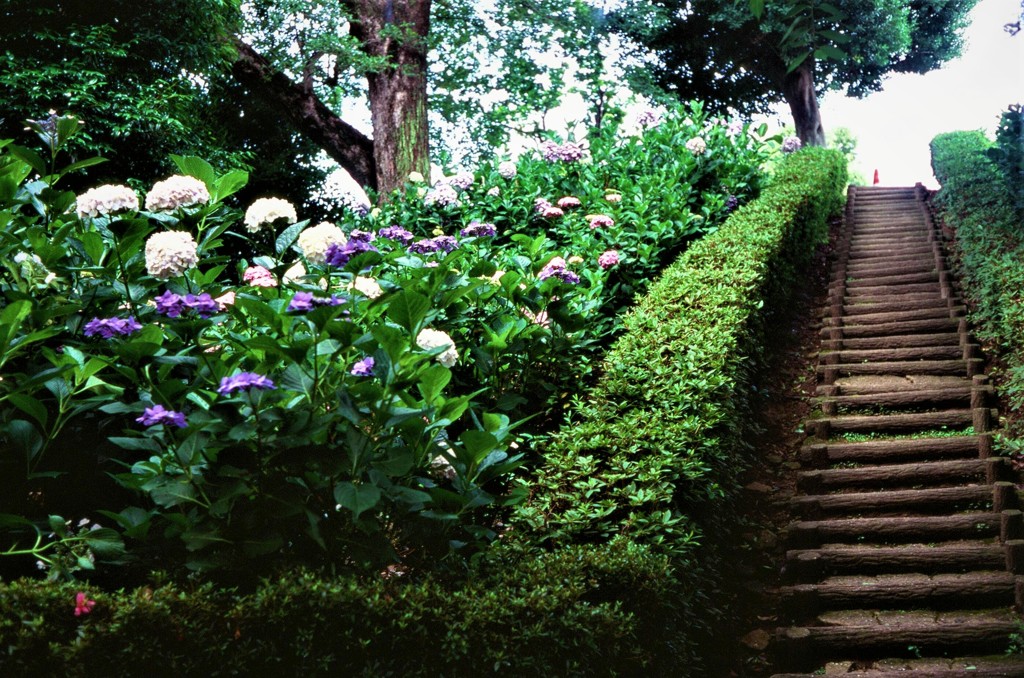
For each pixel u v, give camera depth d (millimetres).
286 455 3348
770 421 7789
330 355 3654
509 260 6891
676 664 4078
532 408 5801
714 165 11031
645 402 5711
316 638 3170
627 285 8086
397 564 3855
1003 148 10773
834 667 4824
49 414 3719
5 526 3328
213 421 3234
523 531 4516
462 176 10109
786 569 5652
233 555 3295
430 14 16203
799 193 11555
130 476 3301
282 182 16484
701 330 6707
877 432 7387
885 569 5570
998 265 9016
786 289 9992
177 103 12023
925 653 4859
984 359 8227
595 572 3939
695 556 4832
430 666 3334
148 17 11703
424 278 5246
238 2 13555
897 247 11938
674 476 4867
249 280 4426
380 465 3445
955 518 5852
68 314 3795
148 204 4012
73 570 3195
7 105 10453
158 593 3025
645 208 9055
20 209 4691
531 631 3490
